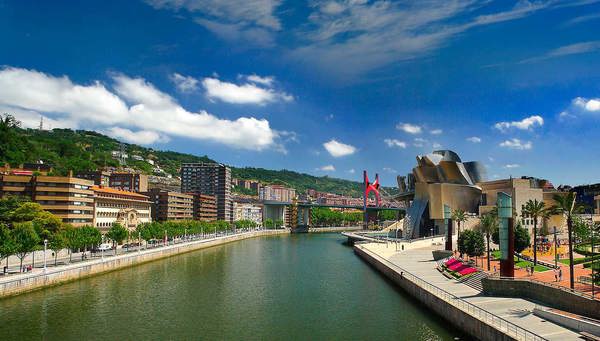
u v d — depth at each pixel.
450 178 168.12
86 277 91.56
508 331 40.81
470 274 72.94
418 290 68.56
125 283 88.31
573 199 54.12
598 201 154.25
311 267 117.50
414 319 59.19
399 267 94.75
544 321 45.12
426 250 135.12
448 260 92.69
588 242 91.88
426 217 174.25
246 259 137.25
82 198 132.38
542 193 141.75
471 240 91.25
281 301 72.94
